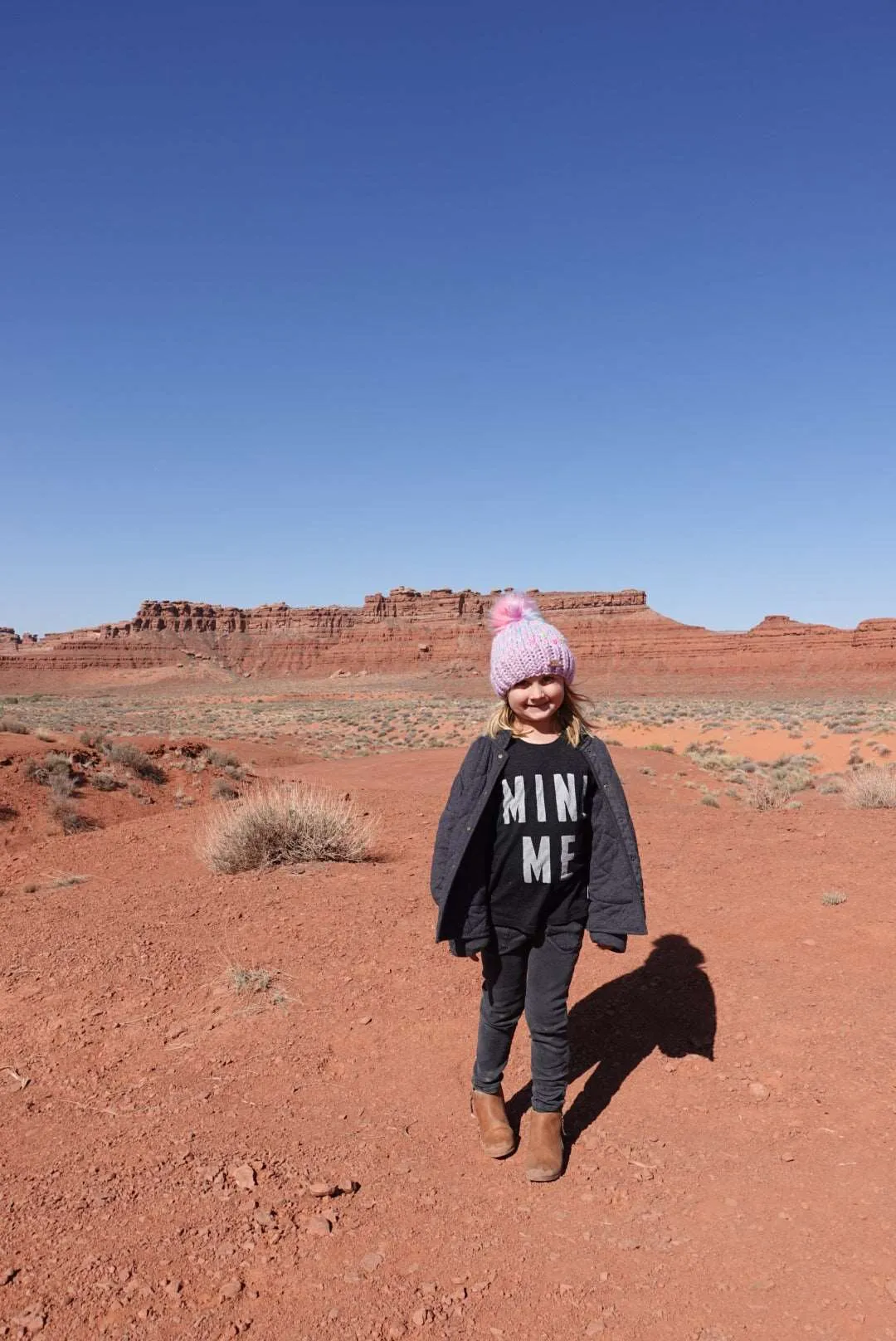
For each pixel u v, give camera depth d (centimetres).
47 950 549
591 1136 315
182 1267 247
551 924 298
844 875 630
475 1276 241
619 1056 377
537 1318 225
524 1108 337
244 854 757
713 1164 292
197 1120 336
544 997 299
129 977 496
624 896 290
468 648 18625
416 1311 228
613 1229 261
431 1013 431
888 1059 356
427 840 866
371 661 19250
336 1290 236
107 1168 303
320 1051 396
